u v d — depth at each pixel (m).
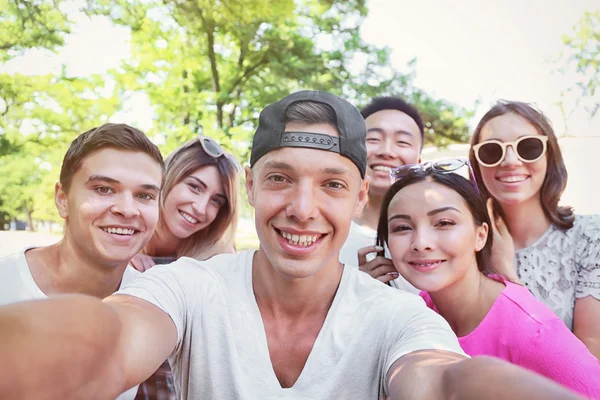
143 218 0.69
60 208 0.70
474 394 0.25
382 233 0.79
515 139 0.89
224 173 1.05
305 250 0.46
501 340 0.66
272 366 0.46
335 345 0.45
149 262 1.00
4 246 2.71
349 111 0.47
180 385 0.47
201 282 0.47
